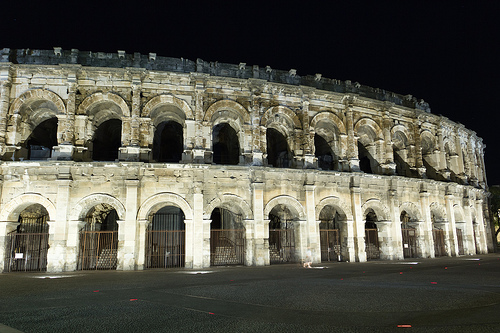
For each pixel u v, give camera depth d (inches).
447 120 2080.5
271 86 1551.4
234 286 794.8
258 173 1439.5
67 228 1258.6
